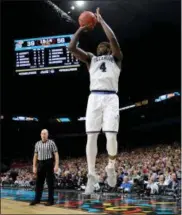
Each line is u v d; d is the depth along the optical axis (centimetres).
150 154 1855
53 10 1681
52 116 3053
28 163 2889
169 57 1991
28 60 1492
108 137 366
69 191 1606
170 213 743
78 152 3066
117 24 1734
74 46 382
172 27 1742
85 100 2675
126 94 2480
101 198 1156
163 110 2456
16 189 1867
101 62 382
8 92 2547
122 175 1481
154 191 1255
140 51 1988
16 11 1730
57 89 2459
